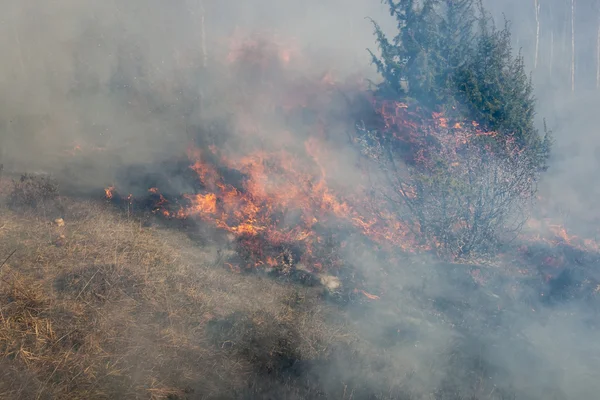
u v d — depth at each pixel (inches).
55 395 177.2
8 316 212.1
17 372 181.8
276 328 235.5
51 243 284.0
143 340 214.2
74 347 203.2
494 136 331.0
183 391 191.5
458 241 325.4
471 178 323.0
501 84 354.3
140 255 281.9
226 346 222.1
